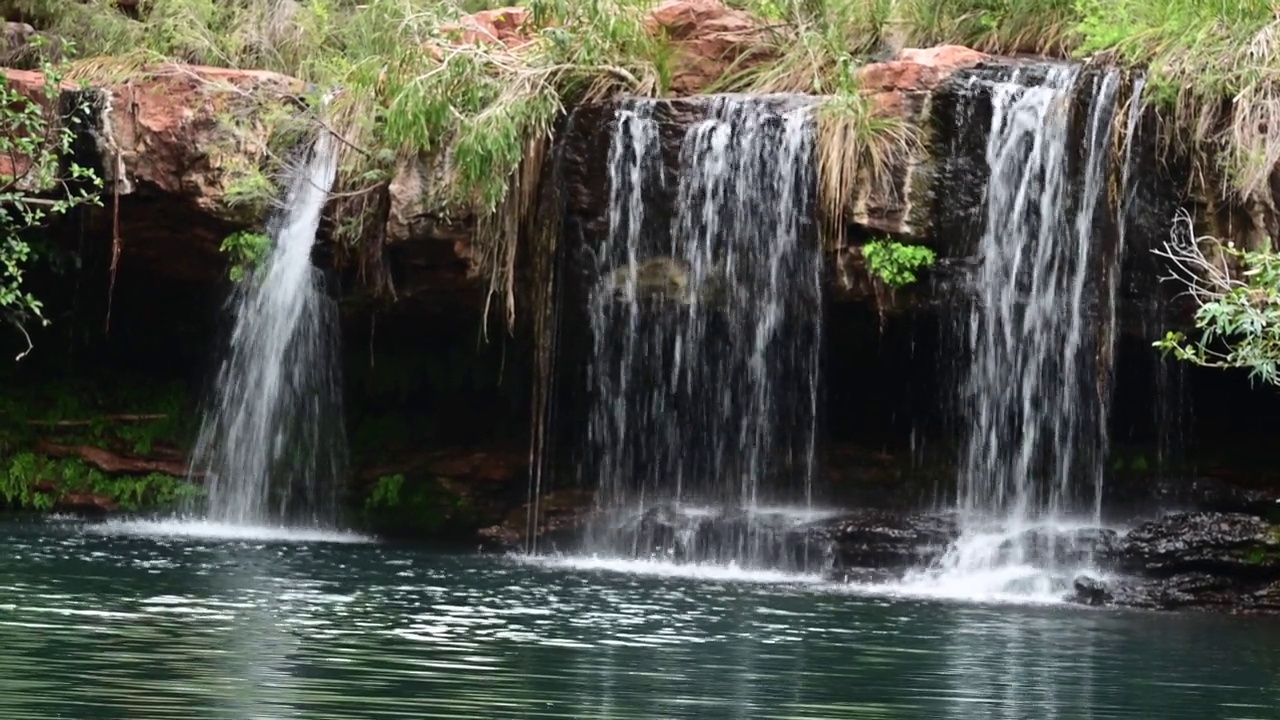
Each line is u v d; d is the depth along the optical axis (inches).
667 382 646.5
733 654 367.9
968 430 608.1
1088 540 539.2
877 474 661.3
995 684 341.1
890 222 576.7
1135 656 393.4
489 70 639.8
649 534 621.0
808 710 301.4
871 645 392.8
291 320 697.0
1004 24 674.8
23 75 681.0
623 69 653.3
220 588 457.1
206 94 670.5
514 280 640.4
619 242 633.6
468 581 506.6
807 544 583.8
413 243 631.8
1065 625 450.6
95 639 350.6
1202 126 546.0
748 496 647.1
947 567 554.6
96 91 671.1
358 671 323.0
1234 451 616.7
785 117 608.4
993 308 584.1
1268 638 441.7
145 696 288.0
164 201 676.7
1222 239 546.9
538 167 629.9
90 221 688.4
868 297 591.8
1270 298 438.0
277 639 361.7
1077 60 615.2
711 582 532.4
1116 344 574.9
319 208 661.9
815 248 602.5
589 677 327.3
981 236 581.6
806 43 662.5
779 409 631.2
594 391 666.8
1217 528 524.7
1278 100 535.5
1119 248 565.0
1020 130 580.4
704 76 682.8
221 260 698.2
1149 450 617.0
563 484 697.6
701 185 621.9
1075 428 579.5
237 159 667.4
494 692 306.0
